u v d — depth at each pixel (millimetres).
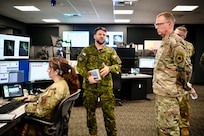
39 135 1793
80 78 3369
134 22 10312
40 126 1739
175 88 2035
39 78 2686
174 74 2029
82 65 2801
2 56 2271
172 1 6051
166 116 2059
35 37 11156
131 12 7836
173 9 7168
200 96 6695
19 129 1805
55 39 5129
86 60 2791
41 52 4656
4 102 2162
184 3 6281
